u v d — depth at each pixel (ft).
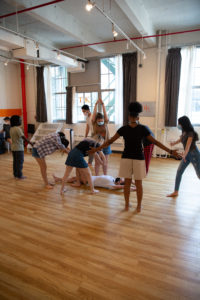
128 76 21.42
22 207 10.27
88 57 23.29
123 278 5.78
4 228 8.43
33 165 18.01
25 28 18.94
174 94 19.53
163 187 12.74
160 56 19.97
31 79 27.35
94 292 5.32
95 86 23.91
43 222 8.86
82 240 7.55
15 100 27.86
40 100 26.37
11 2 12.37
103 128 12.54
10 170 16.63
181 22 17.48
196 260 6.48
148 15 16.11
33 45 16.47
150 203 10.52
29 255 6.79
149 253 6.82
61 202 10.77
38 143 11.94
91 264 6.34
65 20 15.70
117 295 5.23
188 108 19.58
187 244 7.27
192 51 18.79
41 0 13.15
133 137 8.53
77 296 5.20
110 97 23.48
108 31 19.22
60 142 11.80
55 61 19.95
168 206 10.18
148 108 21.17
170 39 19.34
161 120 20.95
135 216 9.25
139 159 8.69
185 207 10.08
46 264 6.36
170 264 6.31
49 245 7.30
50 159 20.39
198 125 19.90
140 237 7.70
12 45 15.49
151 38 17.83
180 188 12.53
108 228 8.33
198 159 9.98
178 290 5.37
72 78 24.97
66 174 11.56
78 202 10.74
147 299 5.11
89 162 17.01
